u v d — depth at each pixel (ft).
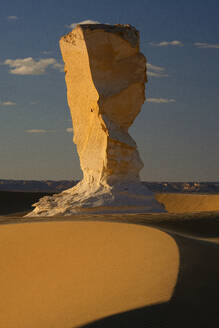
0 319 47.57
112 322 35.58
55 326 38.83
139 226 75.61
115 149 134.92
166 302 37.91
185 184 620.90
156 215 117.80
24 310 48.47
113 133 134.62
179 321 34.60
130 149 136.67
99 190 134.21
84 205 128.26
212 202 249.34
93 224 80.79
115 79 136.67
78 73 142.00
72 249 68.13
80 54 138.00
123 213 129.49
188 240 64.34
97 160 137.69
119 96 135.95
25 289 56.65
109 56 136.36
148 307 37.24
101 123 135.33
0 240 77.82
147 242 62.90
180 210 247.29
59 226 82.12
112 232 72.69
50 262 65.16
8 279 62.03
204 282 42.73
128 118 138.31
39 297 51.55
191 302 37.96
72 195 137.28
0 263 68.23
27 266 65.62
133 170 137.39
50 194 293.64
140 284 44.47
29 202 266.36
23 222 98.99
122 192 133.18
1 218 120.78
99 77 135.85
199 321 34.63
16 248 73.05
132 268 51.70
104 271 53.98
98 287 48.01
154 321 34.76
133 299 40.22
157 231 69.77
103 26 137.28
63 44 144.25
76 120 146.20
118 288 45.37
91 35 135.23
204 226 104.78
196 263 49.34
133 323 34.81
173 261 50.49
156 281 44.16
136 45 137.39
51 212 130.72
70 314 41.24
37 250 70.85
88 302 43.57
